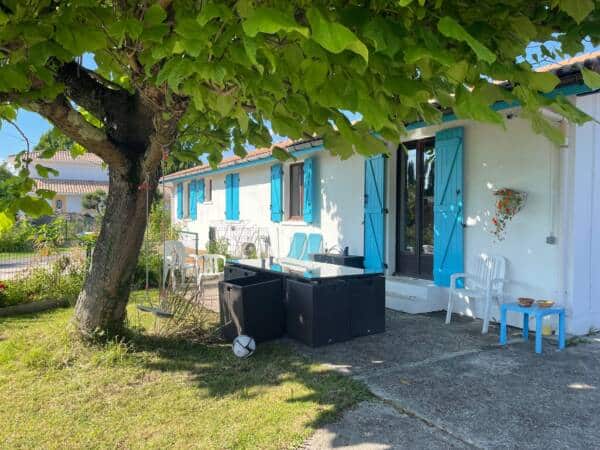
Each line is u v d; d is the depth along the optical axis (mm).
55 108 3912
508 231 6055
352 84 1988
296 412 3428
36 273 8180
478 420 3293
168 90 3504
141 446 2980
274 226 11961
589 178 5555
